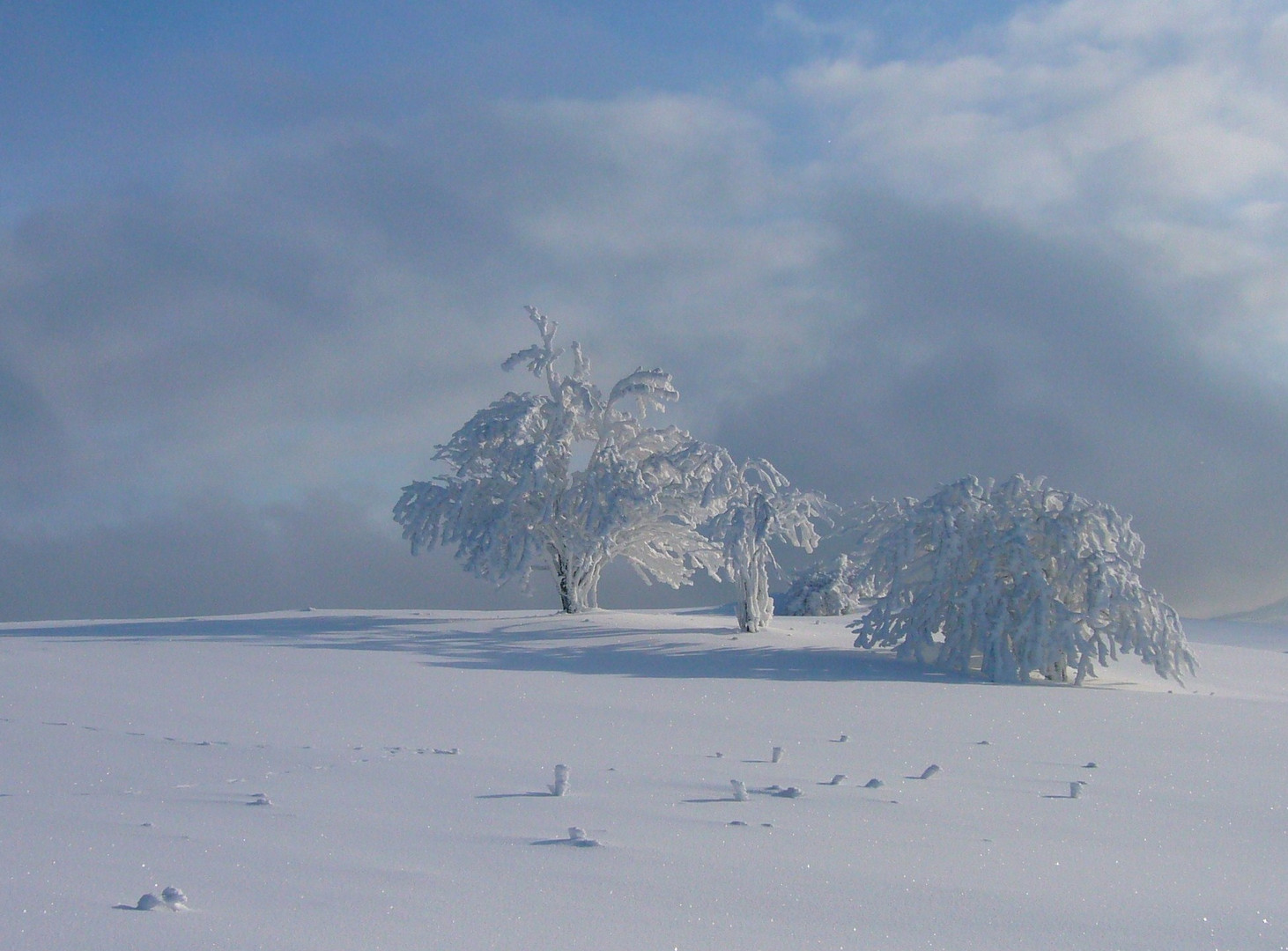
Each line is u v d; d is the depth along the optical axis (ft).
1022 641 65.62
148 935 13.20
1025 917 15.98
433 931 14.02
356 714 40.40
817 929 14.99
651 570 106.01
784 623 98.68
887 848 20.25
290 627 86.33
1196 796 27.68
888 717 44.04
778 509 88.38
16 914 13.89
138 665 57.57
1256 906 17.06
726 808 23.47
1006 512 72.18
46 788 24.29
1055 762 33.01
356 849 18.47
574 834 19.63
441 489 98.02
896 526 76.23
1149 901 17.15
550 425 97.96
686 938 14.30
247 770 27.09
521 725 38.27
